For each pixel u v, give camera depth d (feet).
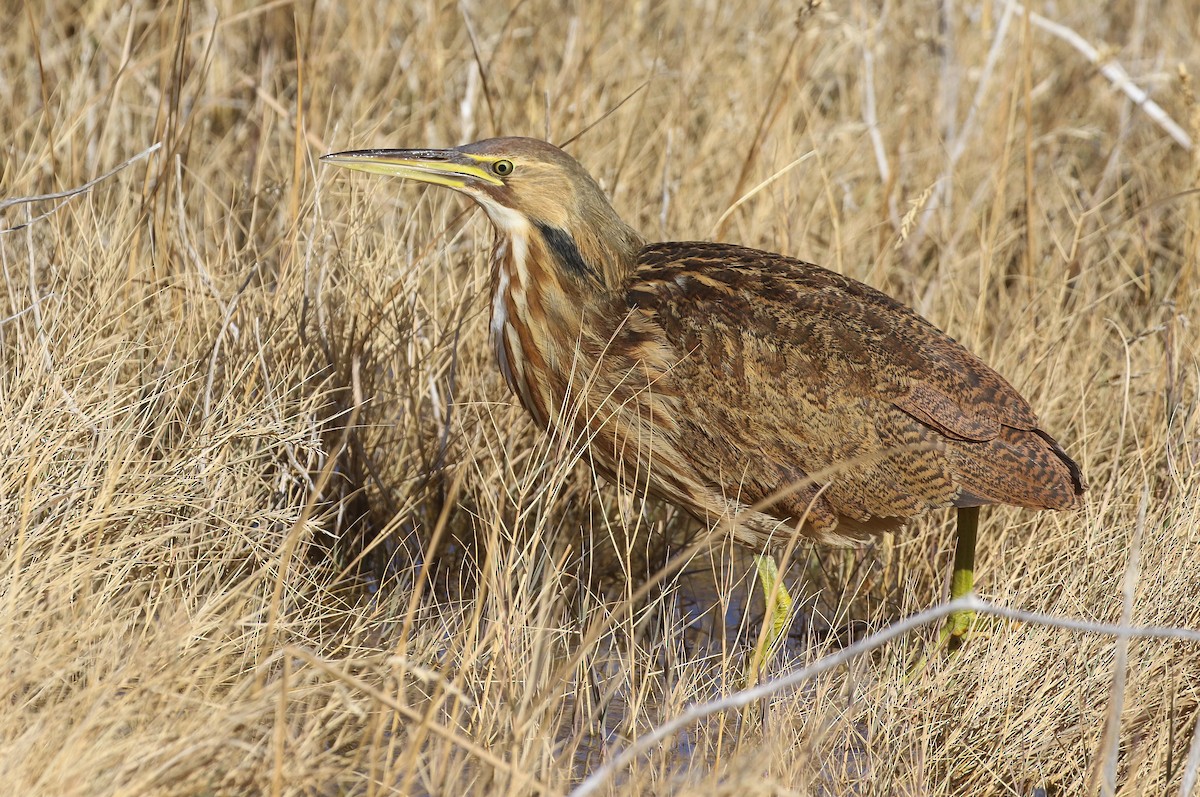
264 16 47.16
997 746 25.27
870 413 28.17
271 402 29.09
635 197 41.14
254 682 21.61
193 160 40.19
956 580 29.45
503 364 30.66
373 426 31.76
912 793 24.08
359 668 24.72
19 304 30.63
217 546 26.99
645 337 28.63
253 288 32.94
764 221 39.34
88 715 19.97
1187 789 20.30
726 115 44.39
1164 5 59.93
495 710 23.73
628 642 26.96
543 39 48.19
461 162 29.35
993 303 40.60
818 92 50.19
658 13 51.13
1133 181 48.19
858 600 32.22
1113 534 29.60
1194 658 26.91
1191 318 38.37
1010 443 28.53
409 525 32.60
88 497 25.45
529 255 29.45
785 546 29.58
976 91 48.93
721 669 27.89
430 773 22.38
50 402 26.37
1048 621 20.51
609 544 32.71
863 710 26.25
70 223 34.40
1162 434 32.96
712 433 28.55
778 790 19.93
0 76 44.24
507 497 32.35
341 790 21.56
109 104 39.42
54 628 21.84
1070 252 40.55
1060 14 55.83
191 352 31.09
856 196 44.62
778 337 28.37
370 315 32.76
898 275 41.32
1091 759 24.89
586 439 29.53
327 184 35.24
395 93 44.27
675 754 24.90
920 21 53.31
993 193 44.27
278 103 41.78
